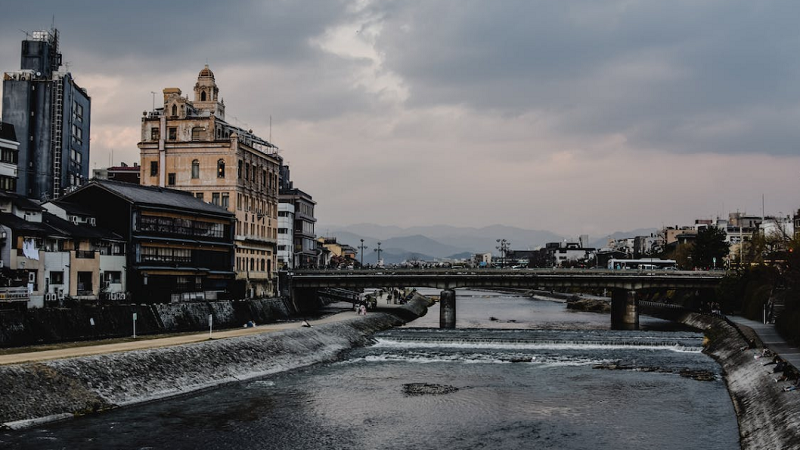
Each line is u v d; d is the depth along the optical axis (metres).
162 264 108.94
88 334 82.44
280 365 78.19
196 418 54.59
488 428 52.97
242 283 132.12
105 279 99.00
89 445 46.22
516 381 71.44
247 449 47.00
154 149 138.62
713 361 84.06
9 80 151.88
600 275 131.88
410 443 48.81
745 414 55.00
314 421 54.47
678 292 172.62
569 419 55.62
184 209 113.75
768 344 78.00
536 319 155.75
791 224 198.50
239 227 136.12
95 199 105.06
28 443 45.91
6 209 87.06
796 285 89.38
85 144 174.50
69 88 159.12
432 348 96.56
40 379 53.66
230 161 135.12
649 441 49.47
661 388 67.81
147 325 93.31
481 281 136.38
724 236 185.25
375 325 121.12
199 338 80.31
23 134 151.25
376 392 65.62
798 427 43.38
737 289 128.12
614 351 92.81
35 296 80.75
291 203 193.75
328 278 145.88
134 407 57.09
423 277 138.62
